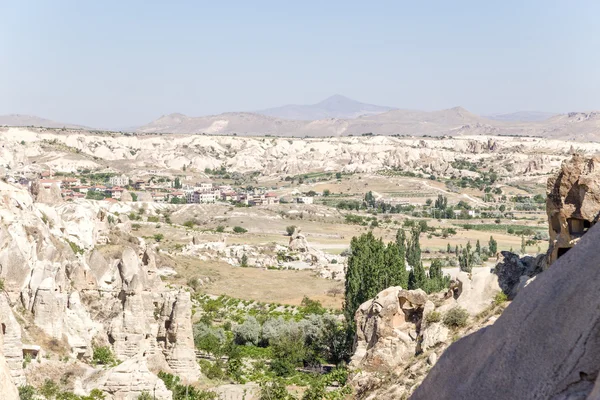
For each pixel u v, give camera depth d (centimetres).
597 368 1438
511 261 5041
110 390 6362
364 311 5994
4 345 5938
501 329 1650
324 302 16588
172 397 6875
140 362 6544
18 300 7194
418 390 1845
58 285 7706
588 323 1470
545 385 1485
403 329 5412
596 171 4200
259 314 14912
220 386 8375
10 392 2317
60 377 6506
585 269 1546
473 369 1677
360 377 5334
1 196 8338
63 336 7106
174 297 8606
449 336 4897
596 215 4166
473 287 5028
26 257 7650
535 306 1591
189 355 8406
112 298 8644
